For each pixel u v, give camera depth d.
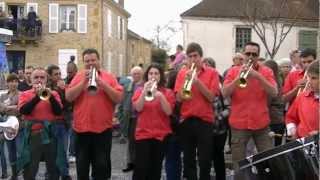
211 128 6.73
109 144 6.44
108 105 6.38
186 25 30.78
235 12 30.39
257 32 26.70
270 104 7.51
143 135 6.66
